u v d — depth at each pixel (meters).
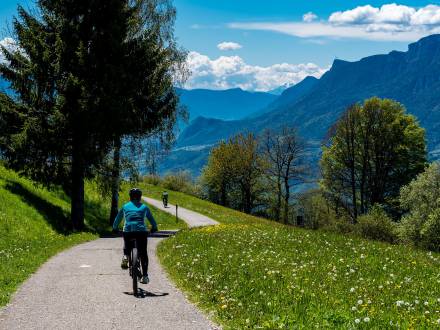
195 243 21.50
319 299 10.09
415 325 8.09
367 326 7.96
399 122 64.94
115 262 17.02
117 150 33.06
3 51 28.09
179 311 9.79
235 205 106.56
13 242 21.16
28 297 11.04
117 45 29.16
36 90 28.23
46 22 29.02
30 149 28.47
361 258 16.44
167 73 36.97
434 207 49.12
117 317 9.30
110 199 43.31
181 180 109.19
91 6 28.67
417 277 13.42
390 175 66.12
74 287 12.26
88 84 27.95
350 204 69.38
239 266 14.23
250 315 9.02
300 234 25.08
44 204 31.69
